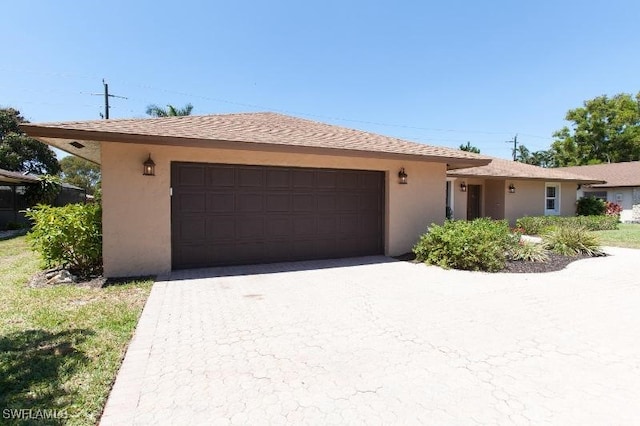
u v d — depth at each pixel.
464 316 4.57
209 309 4.83
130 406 2.57
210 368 3.15
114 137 5.99
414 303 5.13
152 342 3.71
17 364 3.17
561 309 4.86
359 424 2.36
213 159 7.37
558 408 2.54
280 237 8.24
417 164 9.52
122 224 6.68
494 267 7.41
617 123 33.31
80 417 2.43
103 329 4.02
